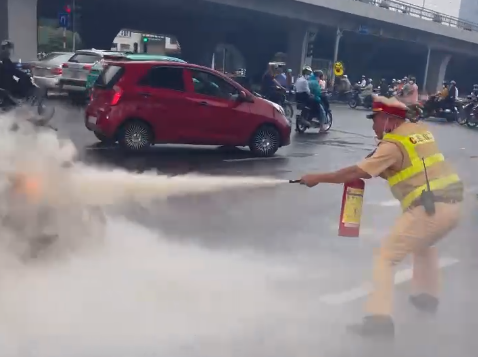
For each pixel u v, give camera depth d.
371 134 16.25
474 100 22.89
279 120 10.77
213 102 10.13
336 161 10.79
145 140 9.83
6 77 11.01
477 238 6.27
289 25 41.66
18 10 26.38
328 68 51.31
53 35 42.56
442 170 3.83
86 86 16.97
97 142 10.80
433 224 3.73
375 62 61.78
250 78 44.09
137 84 9.66
